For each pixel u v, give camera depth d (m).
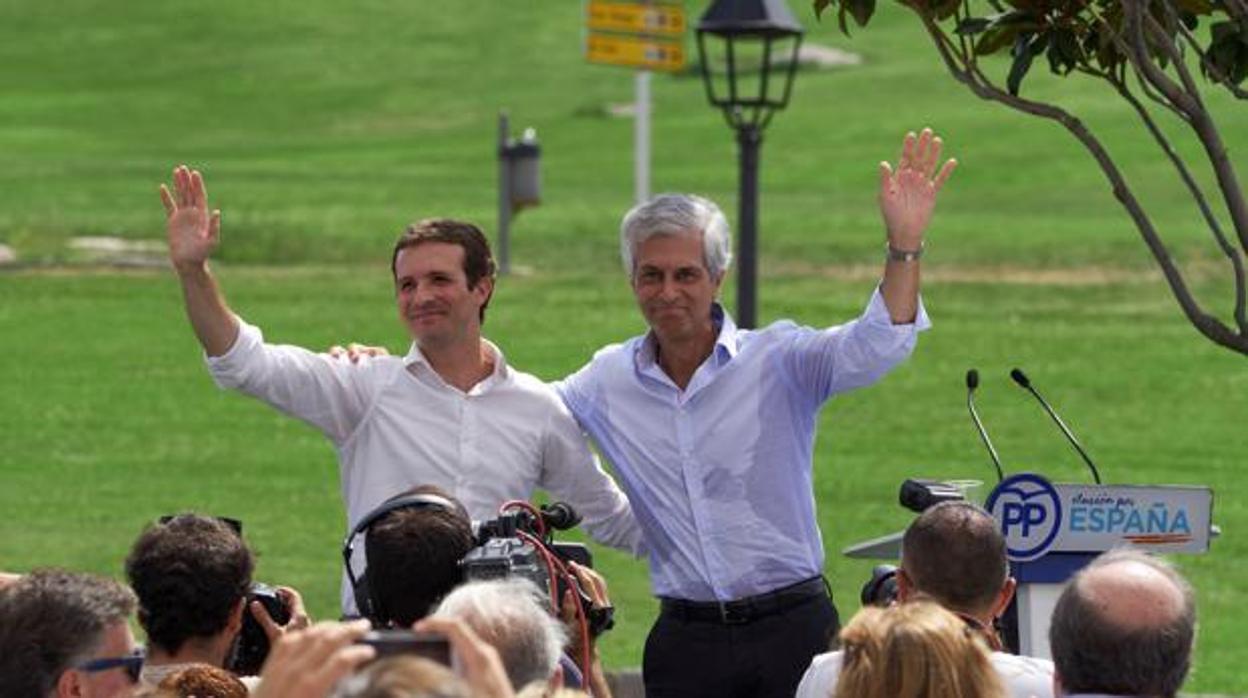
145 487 41.88
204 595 13.57
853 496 41.19
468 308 16.59
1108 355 57.09
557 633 11.73
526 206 73.69
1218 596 34.12
